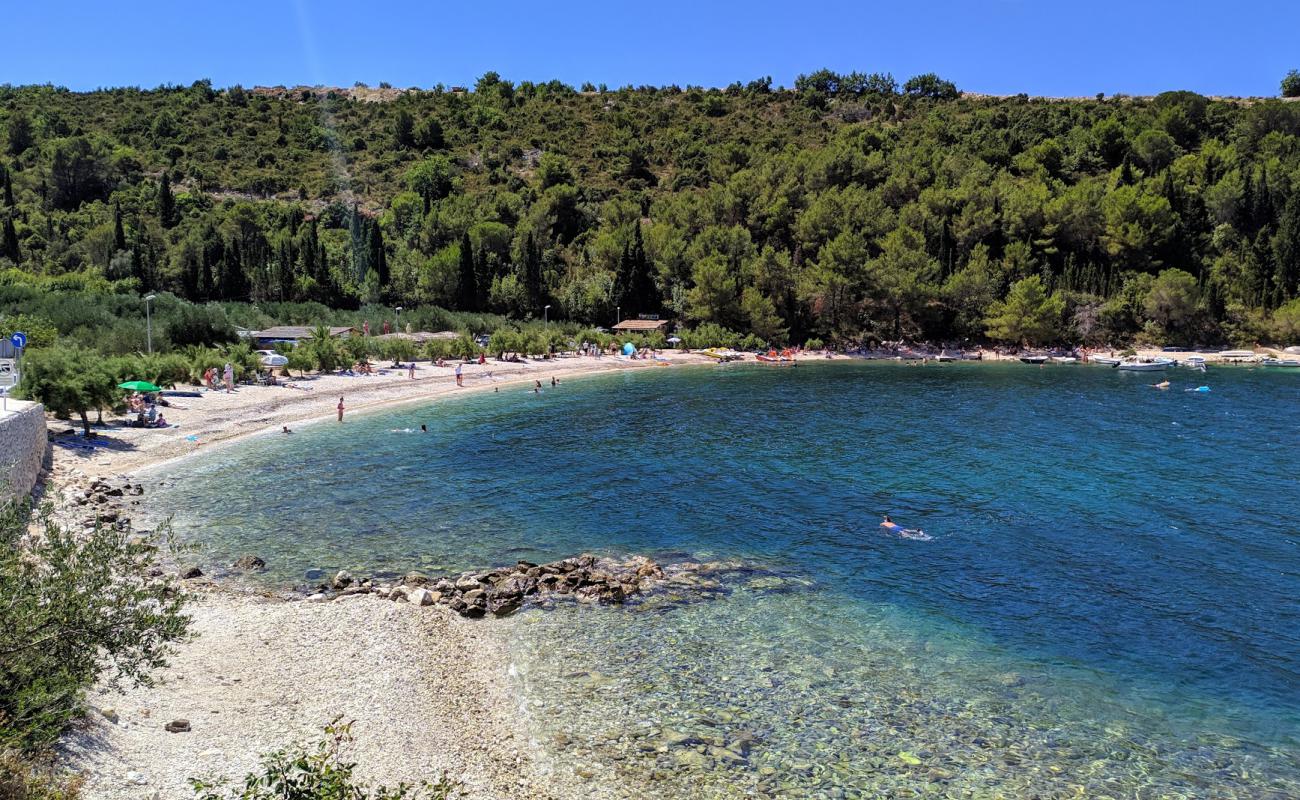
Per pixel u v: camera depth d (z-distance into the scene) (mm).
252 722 15211
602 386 74938
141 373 51188
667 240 123375
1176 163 135875
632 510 32594
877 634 21078
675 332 112625
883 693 17953
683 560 26672
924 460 42438
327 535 28625
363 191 156375
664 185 162250
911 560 26859
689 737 15977
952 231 122875
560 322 113750
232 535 28375
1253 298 108438
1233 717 17250
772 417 57031
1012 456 43500
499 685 17875
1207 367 94000
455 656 19016
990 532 29891
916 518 31703
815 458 42969
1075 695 18062
